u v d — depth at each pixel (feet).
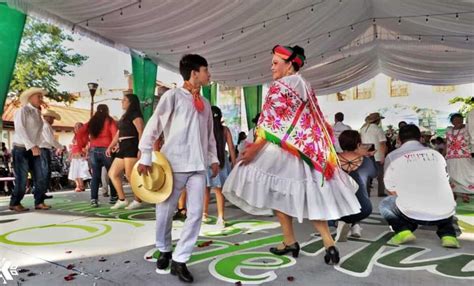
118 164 17.65
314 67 36.29
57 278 7.98
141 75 26.76
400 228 10.59
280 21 22.39
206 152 8.39
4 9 16.84
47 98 51.34
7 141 40.29
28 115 16.96
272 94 8.59
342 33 27.66
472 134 18.69
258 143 8.62
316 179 8.37
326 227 8.78
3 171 28.43
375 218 14.56
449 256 9.30
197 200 7.99
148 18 20.11
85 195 24.97
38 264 8.98
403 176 10.57
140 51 26.18
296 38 25.70
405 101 67.87
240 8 19.97
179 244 7.91
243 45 25.76
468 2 19.58
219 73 33.01
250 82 37.70
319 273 8.09
